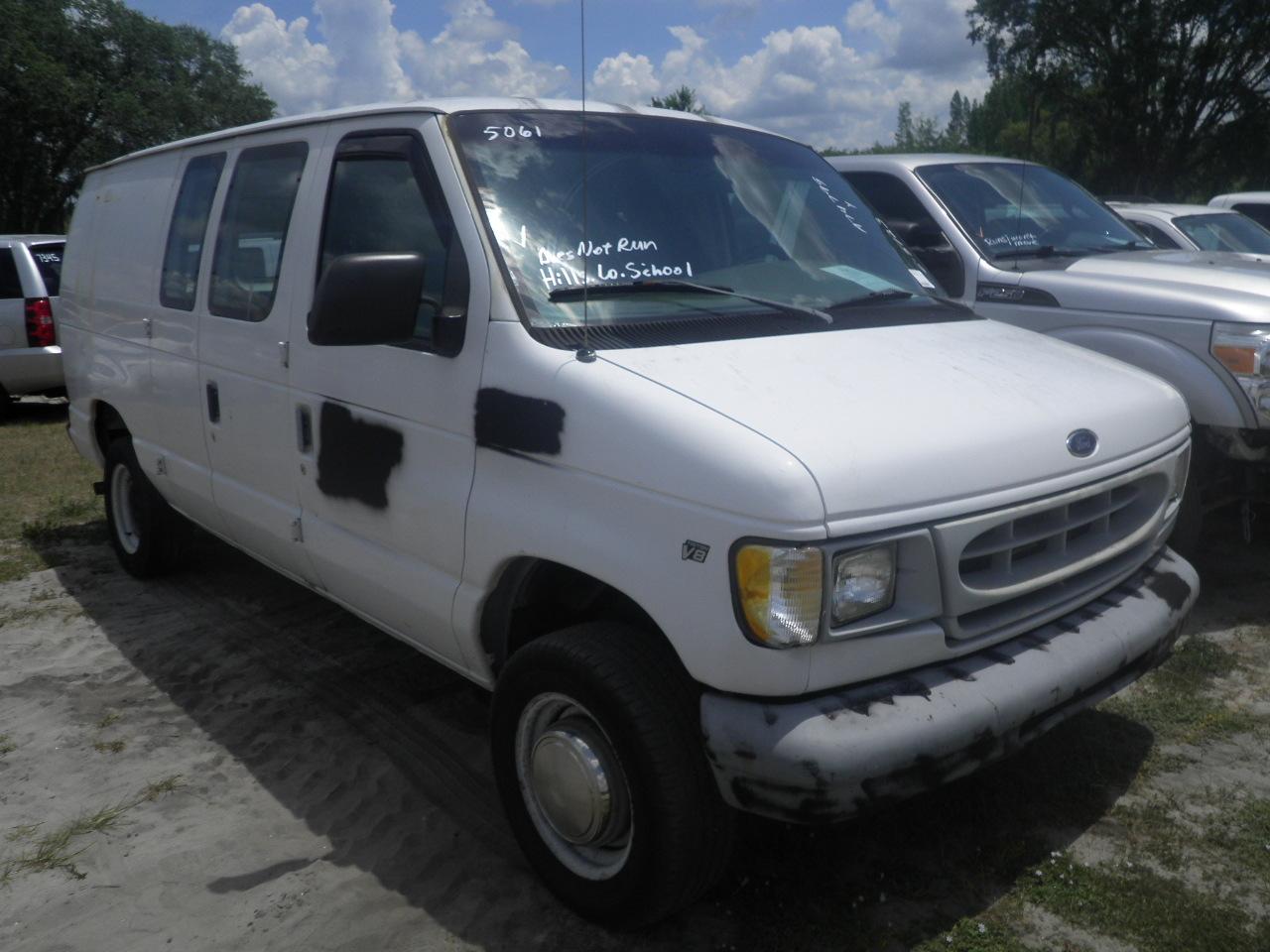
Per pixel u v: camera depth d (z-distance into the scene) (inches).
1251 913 119.1
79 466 362.0
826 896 123.8
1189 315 197.0
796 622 98.3
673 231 140.2
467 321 126.6
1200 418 195.5
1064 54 1366.9
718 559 100.3
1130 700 166.9
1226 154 1481.3
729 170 153.9
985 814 138.0
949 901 122.6
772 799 100.3
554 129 143.3
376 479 140.6
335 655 195.3
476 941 119.0
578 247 131.8
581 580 125.0
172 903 127.1
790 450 100.7
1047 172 275.6
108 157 1638.8
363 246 144.6
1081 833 134.4
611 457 109.2
